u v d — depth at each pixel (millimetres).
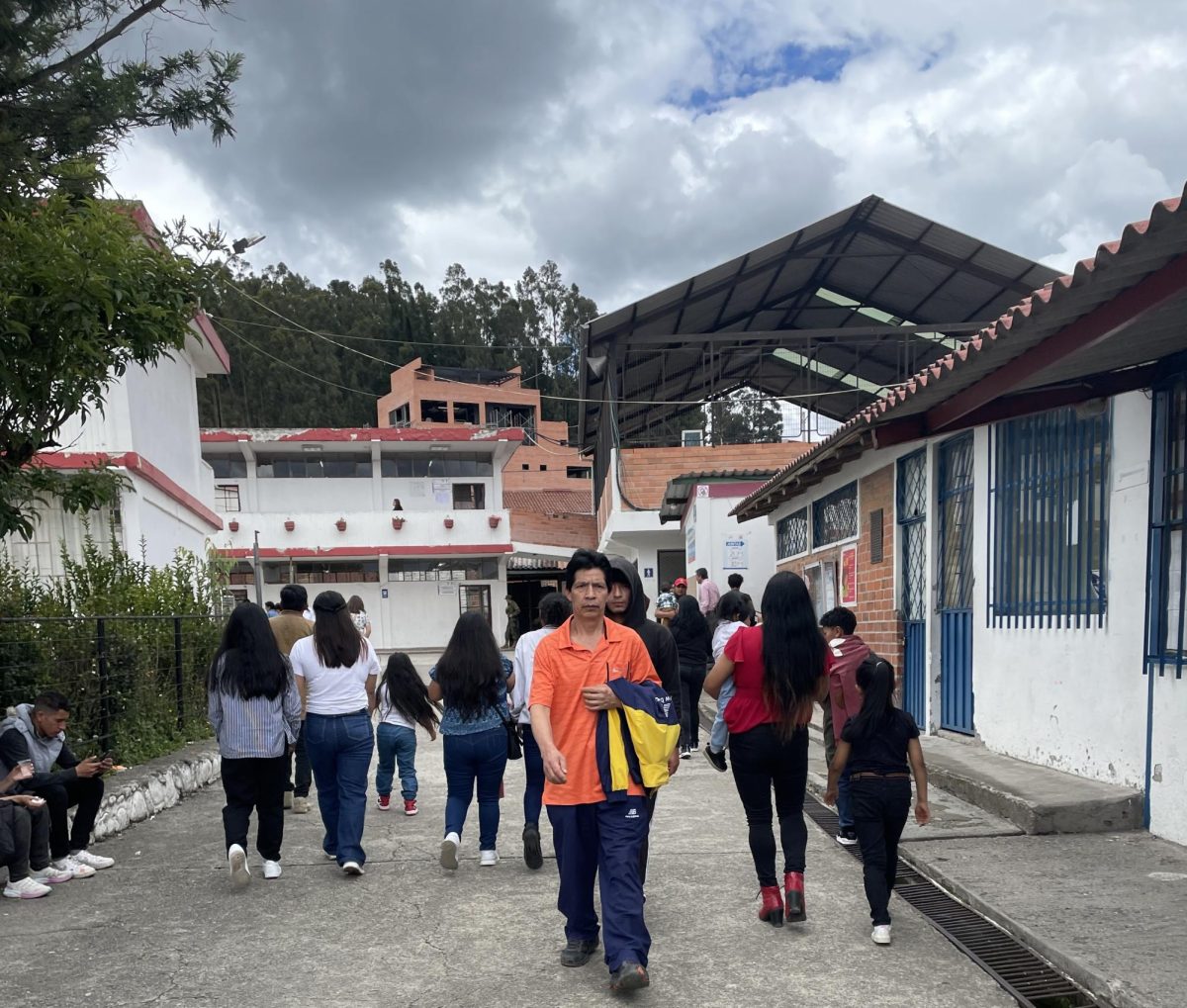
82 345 4672
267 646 5285
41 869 5344
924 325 26484
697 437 25938
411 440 33906
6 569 8438
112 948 4359
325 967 4090
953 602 8648
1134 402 5812
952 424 6953
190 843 6426
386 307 61781
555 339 71938
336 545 33469
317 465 34594
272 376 51312
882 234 22266
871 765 4293
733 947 4254
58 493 5719
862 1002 3656
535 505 47531
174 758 8398
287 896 5145
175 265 5230
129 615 8453
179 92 4699
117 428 11078
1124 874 4945
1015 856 5320
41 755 5527
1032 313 4395
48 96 4434
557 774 3701
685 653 9609
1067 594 6602
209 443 32906
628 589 4602
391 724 7418
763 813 4523
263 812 5480
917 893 4977
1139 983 3596
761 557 18156
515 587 39875
